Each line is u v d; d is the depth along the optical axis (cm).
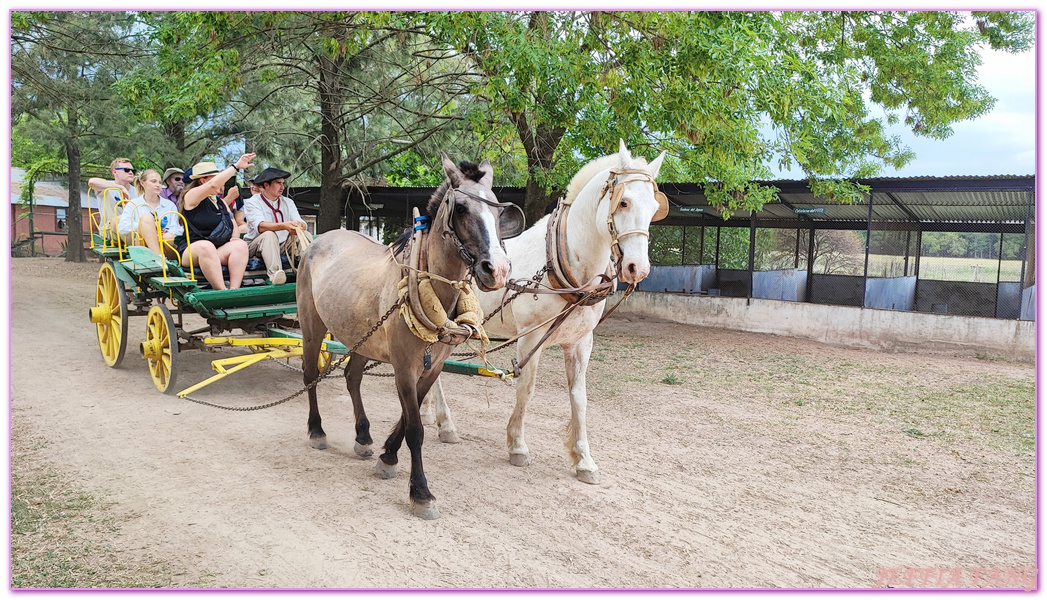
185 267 694
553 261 488
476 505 462
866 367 961
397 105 1309
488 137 1206
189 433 595
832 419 685
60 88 1667
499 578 366
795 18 1156
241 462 529
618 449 584
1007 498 488
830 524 441
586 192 474
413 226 440
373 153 1505
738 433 633
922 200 1318
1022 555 403
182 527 417
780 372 913
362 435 548
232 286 684
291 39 1221
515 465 539
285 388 762
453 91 1260
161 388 714
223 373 626
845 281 1628
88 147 2303
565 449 566
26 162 2952
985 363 1024
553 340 506
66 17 1611
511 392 779
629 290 475
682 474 527
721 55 886
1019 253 1480
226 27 1109
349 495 472
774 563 390
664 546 407
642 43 959
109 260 793
